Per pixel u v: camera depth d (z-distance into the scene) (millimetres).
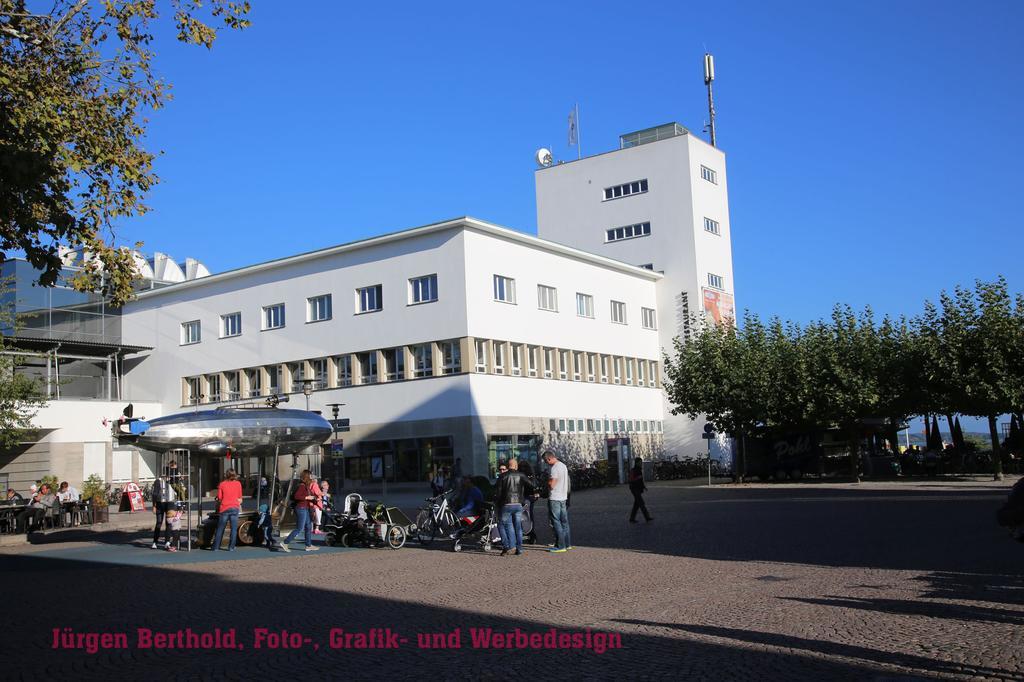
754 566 14086
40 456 45156
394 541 20656
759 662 7770
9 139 13945
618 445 51781
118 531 28656
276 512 23781
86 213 16438
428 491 41812
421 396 42500
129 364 53781
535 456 44750
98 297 52031
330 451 44969
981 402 39531
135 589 14586
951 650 7910
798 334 46719
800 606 10352
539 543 20078
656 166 59062
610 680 7438
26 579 16469
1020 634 8461
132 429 21688
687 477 55406
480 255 42750
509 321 44156
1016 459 45250
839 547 16047
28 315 44969
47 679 8219
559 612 10797
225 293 50219
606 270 52750
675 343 50531
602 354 51531
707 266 58500
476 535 21781
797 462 47469
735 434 47188
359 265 45188
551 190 63125
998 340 39000
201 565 18156
